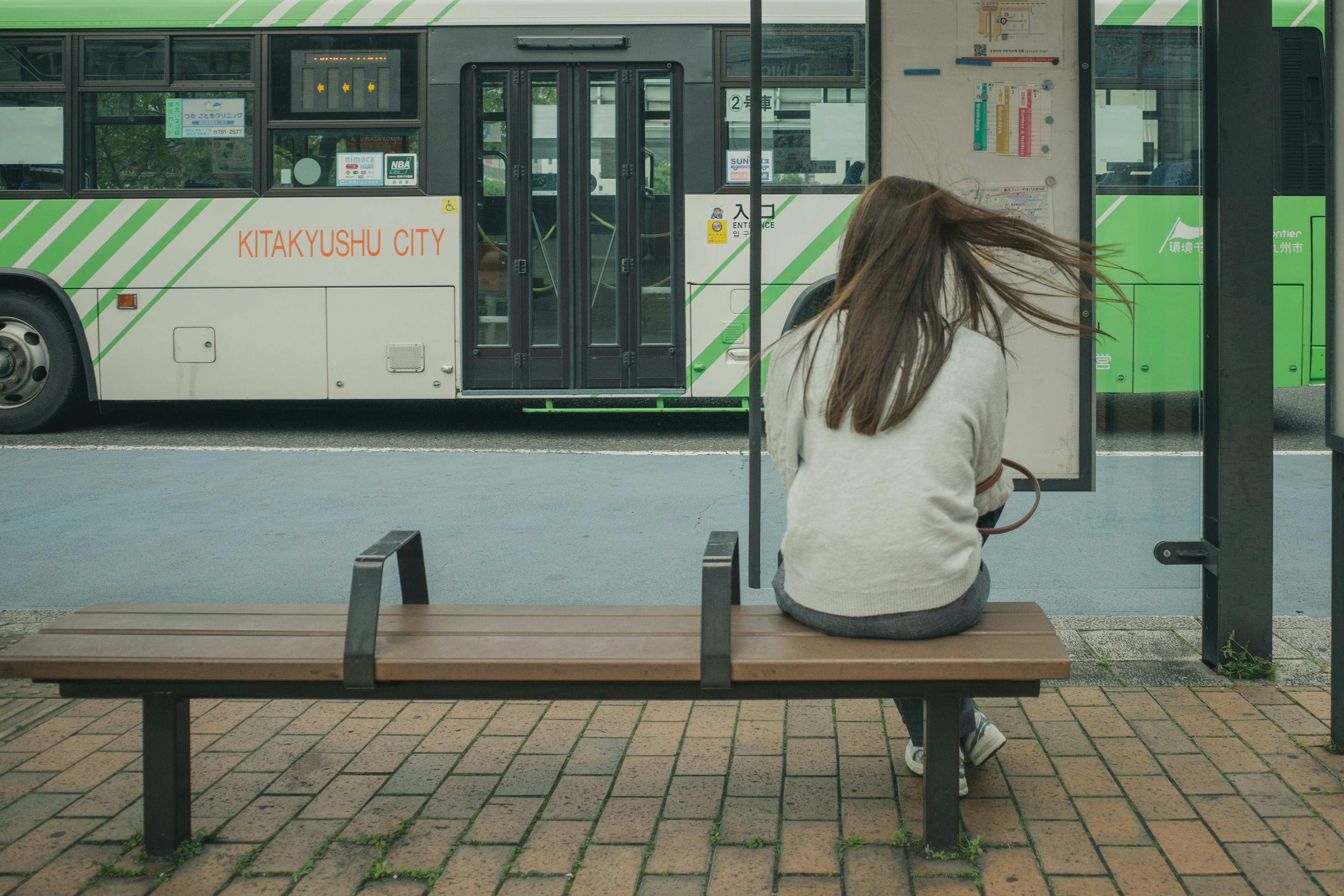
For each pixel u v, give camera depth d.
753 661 2.68
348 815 3.15
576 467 8.89
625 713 3.86
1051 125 4.61
